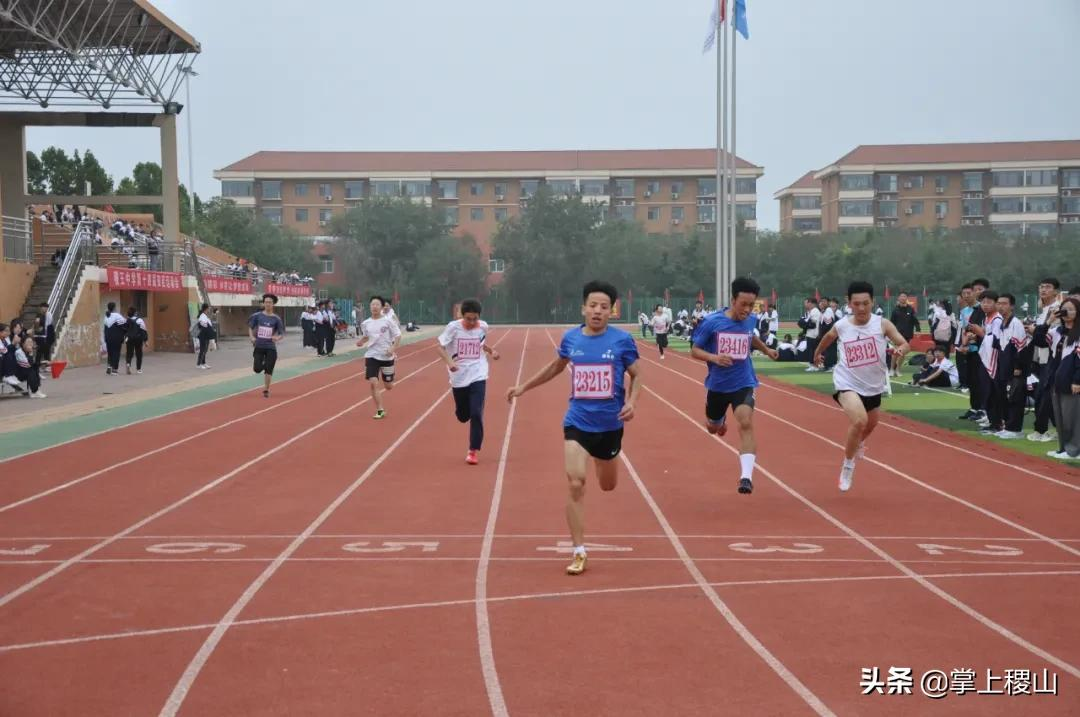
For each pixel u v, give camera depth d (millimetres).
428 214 81688
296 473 10703
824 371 26953
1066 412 11539
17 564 6746
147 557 6953
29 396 19141
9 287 27562
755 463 11469
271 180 84250
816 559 6906
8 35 30406
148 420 15570
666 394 20656
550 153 89438
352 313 65000
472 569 6613
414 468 11055
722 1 36312
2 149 34094
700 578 6375
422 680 4566
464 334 11398
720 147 36562
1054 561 6863
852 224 85625
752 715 4180
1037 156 83938
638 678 4594
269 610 5660
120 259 34062
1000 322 13648
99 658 4867
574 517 6539
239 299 44250
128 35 32688
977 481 10266
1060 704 4305
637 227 82312
